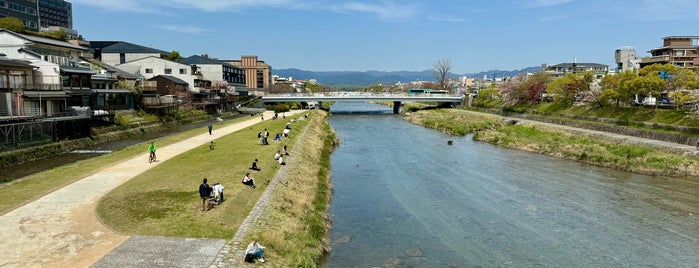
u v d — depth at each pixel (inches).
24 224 707.4
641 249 815.1
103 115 1968.5
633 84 2066.9
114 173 1107.9
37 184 980.6
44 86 1733.5
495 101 3944.4
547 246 829.8
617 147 1676.9
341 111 4899.1
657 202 1107.3
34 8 3412.9
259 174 1087.0
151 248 615.5
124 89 2471.7
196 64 4266.7
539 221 973.2
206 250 611.8
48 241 637.3
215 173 1093.8
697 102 1788.9
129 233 673.6
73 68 2074.3
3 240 638.5
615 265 748.0
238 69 5004.9
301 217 866.1
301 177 1199.6
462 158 1750.7
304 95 4343.0
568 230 916.0
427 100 4367.6
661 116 1926.7
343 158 1743.4
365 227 920.9
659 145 1603.1
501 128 2484.0
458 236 878.4
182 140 1815.9
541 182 1332.4
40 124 1523.1
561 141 1931.6
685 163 1412.4
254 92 5285.4
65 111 1793.8
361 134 2578.7
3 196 874.1
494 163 1641.2
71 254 591.8
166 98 2783.0
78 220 730.8
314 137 2069.4
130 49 3833.7
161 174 1090.7
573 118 2518.5
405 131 2746.1
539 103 3171.8
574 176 1409.9
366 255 768.9
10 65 1594.5
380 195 1182.3
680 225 940.6
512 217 1002.1
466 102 4360.2
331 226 921.5
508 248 818.2
